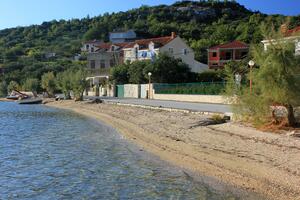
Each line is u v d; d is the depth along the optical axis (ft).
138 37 523.29
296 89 76.07
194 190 49.67
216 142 77.71
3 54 565.94
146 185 52.75
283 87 76.28
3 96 460.96
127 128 118.62
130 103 196.75
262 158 61.41
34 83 405.80
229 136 81.30
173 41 316.81
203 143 78.59
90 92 355.56
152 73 252.21
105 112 181.88
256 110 82.33
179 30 492.54
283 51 76.18
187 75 253.65
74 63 490.90
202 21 561.84
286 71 76.48
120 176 58.39
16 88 444.96
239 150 68.44
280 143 68.74
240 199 45.34
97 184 53.88
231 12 576.20
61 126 135.95
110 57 370.53
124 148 83.87
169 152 75.61
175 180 55.06
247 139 75.77
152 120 126.41
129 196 47.78
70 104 257.75
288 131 75.82
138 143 89.56
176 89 215.92
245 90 84.38
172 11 602.44
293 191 46.55
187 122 108.27
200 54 374.63
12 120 162.61
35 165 67.67
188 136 88.94
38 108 252.01
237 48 320.91
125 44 399.85
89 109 210.18
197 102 184.96
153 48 320.50
